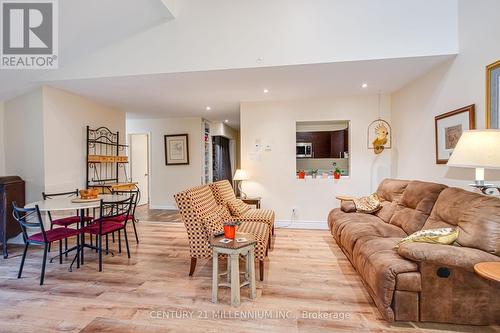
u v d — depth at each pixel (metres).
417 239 2.08
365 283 2.44
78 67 3.52
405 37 2.94
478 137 1.99
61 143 4.16
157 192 6.71
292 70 3.31
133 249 3.59
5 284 2.57
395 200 3.41
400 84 3.96
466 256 1.76
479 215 1.96
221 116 6.49
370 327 1.90
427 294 1.86
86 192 3.31
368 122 4.62
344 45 3.04
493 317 1.83
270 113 4.89
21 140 3.95
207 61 3.27
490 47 2.38
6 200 3.56
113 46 3.44
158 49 3.34
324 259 3.20
